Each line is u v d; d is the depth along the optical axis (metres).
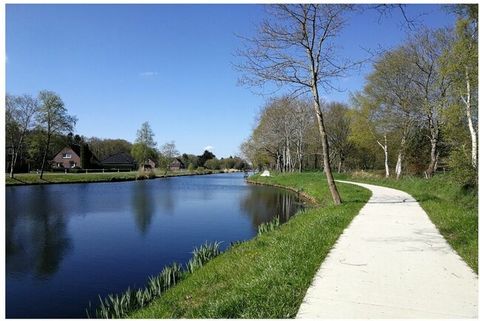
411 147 37.28
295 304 5.44
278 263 7.30
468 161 18.03
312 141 57.03
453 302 5.46
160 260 11.86
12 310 8.34
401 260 7.54
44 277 10.45
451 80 23.89
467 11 13.97
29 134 49.97
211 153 143.25
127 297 7.94
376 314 5.08
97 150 115.56
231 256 9.68
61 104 49.19
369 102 37.41
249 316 5.14
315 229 10.50
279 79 16.42
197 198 29.64
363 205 16.22
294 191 35.75
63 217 20.28
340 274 6.71
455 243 8.77
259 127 56.50
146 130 79.06
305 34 16.02
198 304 6.29
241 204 25.47
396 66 32.62
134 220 19.16
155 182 55.44
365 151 58.72
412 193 22.25
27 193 34.19
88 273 10.74
